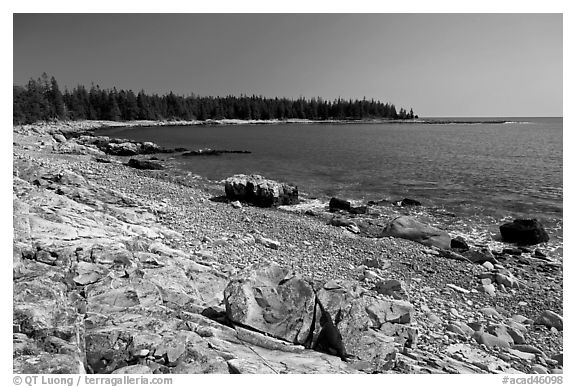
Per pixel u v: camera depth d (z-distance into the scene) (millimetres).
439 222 21547
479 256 15750
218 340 6727
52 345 5543
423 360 7605
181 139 74750
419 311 10562
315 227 19484
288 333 7324
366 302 8578
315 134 96875
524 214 22656
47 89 100500
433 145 66188
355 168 40094
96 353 5855
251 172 37594
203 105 154250
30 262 7973
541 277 14367
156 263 9875
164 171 36812
